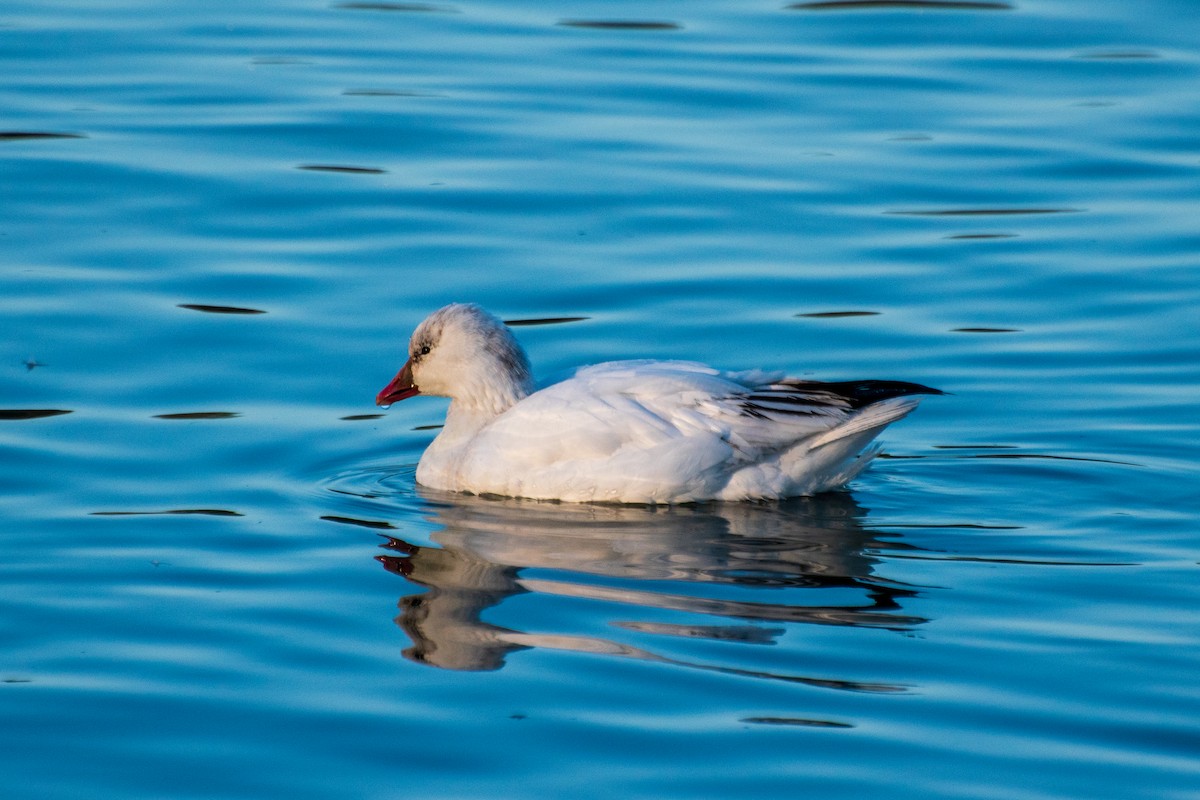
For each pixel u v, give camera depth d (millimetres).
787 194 19078
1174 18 24578
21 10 24844
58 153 19609
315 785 8477
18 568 11266
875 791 8375
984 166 19844
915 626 10352
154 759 8727
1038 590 10969
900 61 23062
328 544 11883
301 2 25812
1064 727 9016
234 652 9992
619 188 19188
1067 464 13484
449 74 22500
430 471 13484
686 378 13070
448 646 10047
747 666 9750
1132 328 16172
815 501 12906
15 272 16844
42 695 9398
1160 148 20281
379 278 17094
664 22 24734
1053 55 23266
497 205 18734
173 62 22797
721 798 8312
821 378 15195
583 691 9422
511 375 13633
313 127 20625
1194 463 13414
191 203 18562
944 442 14023
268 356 15562
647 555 11656
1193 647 10023
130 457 13500
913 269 17484
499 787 8438
